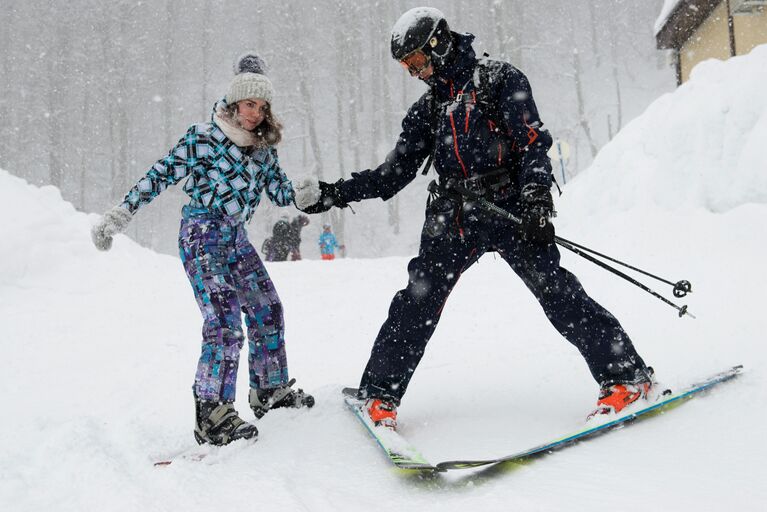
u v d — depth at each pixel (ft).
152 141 174.40
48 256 23.57
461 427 8.66
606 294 17.81
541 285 8.43
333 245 53.67
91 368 14.56
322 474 7.23
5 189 25.08
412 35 8.44
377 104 154.51
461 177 8.71
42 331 17.95
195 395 8.52
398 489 6.68
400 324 8.70
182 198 151.64
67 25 159.94
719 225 23.15
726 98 26.40
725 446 7.02
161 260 26.94
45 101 155.84
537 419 8.76
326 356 14.82
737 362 10.11
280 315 9.84
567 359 11.98
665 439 7.38
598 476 6.51
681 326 13.33
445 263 8.76
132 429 9.24
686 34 55.06
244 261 9.48
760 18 44.47
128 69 158.92
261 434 8.82
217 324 8.60
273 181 9.75
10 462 7.80
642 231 25.20
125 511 6.23
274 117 9.21
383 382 8.66
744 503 5.64
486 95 8.48
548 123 163.53
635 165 29.73
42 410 11.36
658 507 5.67
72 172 162.30
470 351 13.58
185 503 6.48
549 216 8.00
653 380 8.52
